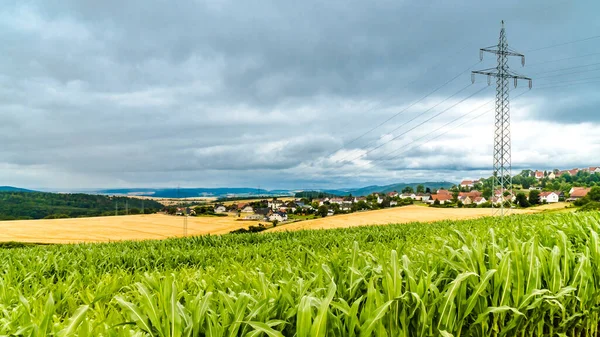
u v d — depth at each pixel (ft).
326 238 64.64
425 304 11.60
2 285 19.25
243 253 45.29
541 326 13.39
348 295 12.68
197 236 82.23
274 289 12.85
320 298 12.06
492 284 13.32
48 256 41.14
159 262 47.88
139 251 54.60
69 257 46.62
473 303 11.87
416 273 13.38
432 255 15.80
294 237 73.92
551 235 19.19
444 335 10.82
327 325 10.60
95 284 23.41
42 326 10.61
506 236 20.79
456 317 12.18
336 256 16.70
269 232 86.63
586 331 14.33
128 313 11.78
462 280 12.26
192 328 10.19
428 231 60.03
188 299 11.91
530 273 13.25
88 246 69.41
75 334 10.11
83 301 17.93
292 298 11.76
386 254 17.61
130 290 18.37
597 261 15.11
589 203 245.86
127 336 10.05
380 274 13.00
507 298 12.64
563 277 14.23
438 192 559.79
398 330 11.09
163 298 11.35
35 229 226.99
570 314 14.23
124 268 44.09
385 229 77.25
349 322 10.71
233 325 10.17
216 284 15.19
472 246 14.71
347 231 81.87
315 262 17.97
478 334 12.55
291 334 11.11
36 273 32.55
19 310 14.15
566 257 14.38
